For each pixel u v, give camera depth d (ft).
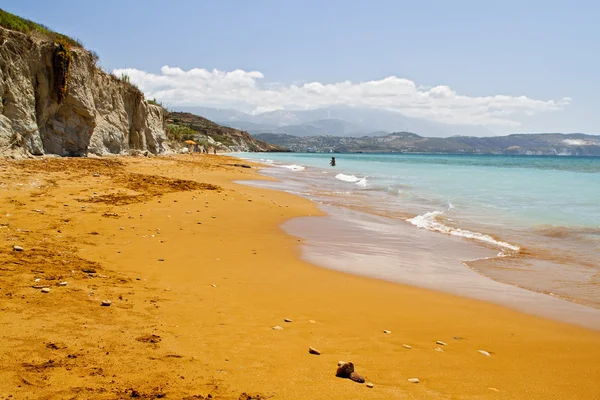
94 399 11.40
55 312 17.29
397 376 14.75
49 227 33.94
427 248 38.68
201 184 75.92
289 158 319.06
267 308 21.27
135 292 21.44
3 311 16.65
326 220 50.65
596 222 49.62
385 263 33.06
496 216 54.90
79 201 47.24
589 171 148.97
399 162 252.83
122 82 151.64
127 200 51.37
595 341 19.31
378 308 22.61
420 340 18.53
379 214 57.11
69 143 105.70
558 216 53.83
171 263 28.04
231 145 519.19
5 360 12.99
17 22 96.63
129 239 33.35
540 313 23.12
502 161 292.61
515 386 14.58
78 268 24.13
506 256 36.27
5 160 75.61
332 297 23.94
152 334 16.40
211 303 21.17
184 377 13.24
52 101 97.45
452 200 69.72
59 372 12.64
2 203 40.98
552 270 32.07
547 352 17.88
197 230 39.19
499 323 21.39
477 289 27.35
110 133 130.21
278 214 52.31
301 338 17.63
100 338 15.42
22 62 87.76
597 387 14.71
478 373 15.48
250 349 15.98
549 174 131.03
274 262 30.89
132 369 13.39
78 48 114.21
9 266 22.57
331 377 14.14
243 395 12.43
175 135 282.15
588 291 27.20
